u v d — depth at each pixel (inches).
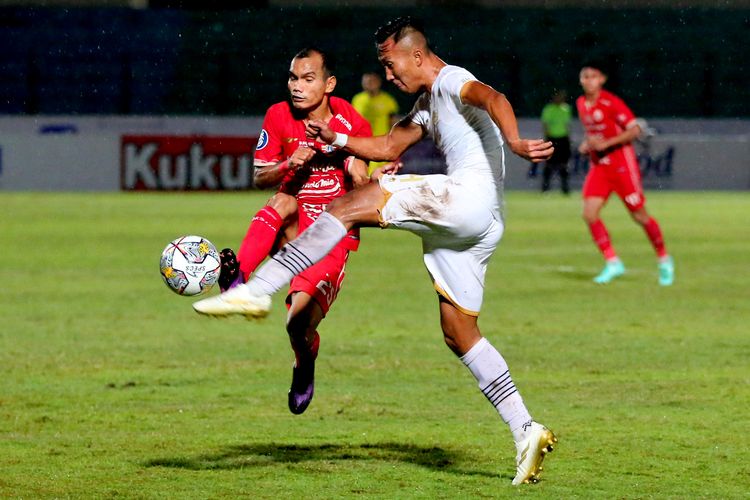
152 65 2854.3
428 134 474.3
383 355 768.3
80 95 2829.7
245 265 484.4
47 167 2436.0
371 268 1296.8
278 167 488.1
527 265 1314.0
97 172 2443.4
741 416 587.5
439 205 428.1
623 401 625.3
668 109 2923.2
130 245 1472.7
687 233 1700.3
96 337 833.5
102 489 443.2
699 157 2615.7
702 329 879.1
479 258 447.2
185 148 2449.6
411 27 449.4
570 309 981.2
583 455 505.7
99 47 2851.9
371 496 434.0
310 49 509.7
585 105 1140.5
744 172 2628.0
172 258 443.2
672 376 697.0
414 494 437.7
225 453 507.5
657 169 2613.2
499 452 512.7
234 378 689.6
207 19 2886.3
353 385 669.9
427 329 880.3
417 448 519.8
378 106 1973.4
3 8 2849.4
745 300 1039.0
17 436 538.0
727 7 3002.0
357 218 425.7
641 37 2960.1
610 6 2999.5
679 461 494.9
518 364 735.7
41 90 2827.3
